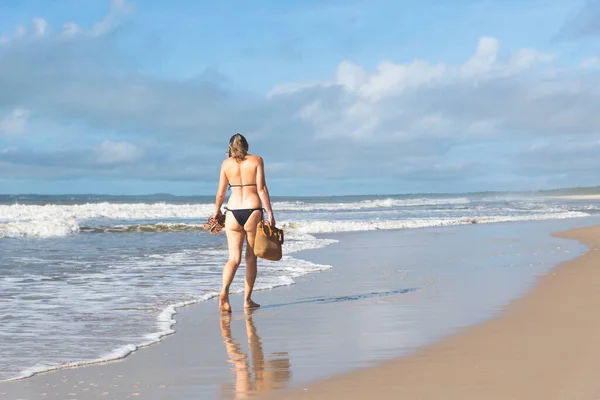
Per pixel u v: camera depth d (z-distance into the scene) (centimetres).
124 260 1221
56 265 1128
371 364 420
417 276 958
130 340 532
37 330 575
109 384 395
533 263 1084
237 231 697
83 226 2327
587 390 335
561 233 1941
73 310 682
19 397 370
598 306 612
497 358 417
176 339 536
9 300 748
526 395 332
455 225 2645
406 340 494
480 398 332
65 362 455
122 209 3619
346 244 1667
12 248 1494
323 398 349
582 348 433
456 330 523
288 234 2036
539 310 601
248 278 705
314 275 1006
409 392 351
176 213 3447
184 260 1227
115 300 751
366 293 796
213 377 407
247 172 703
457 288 804
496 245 1560
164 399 360
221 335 551
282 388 372
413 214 3738
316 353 465
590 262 1048
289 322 607
